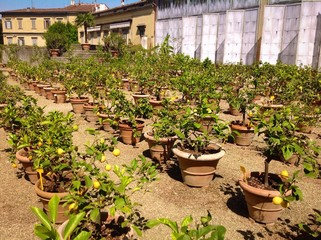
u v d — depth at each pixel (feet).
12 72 58.13
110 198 8.16
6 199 12.49
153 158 16.39
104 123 21.77
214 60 60.80
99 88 27.40
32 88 41.98
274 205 10.57
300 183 14.37
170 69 34.17
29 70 42.47
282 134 10.63
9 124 16.75
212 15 59.98
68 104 32.12
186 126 13.38
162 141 15.56
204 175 13.33
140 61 39.17
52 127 11.71
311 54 48.88
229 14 56.29
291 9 49.67
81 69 32.71
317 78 27.63
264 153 10.85
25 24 134.51
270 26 51.57
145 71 32.91
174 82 24.91
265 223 10.96
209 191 13.38
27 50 80.02
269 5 50.98
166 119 15.40
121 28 86.48
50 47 78.74
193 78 23.44
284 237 10.32
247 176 11.78
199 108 13.70
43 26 133.80
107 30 94.12
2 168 15.55
